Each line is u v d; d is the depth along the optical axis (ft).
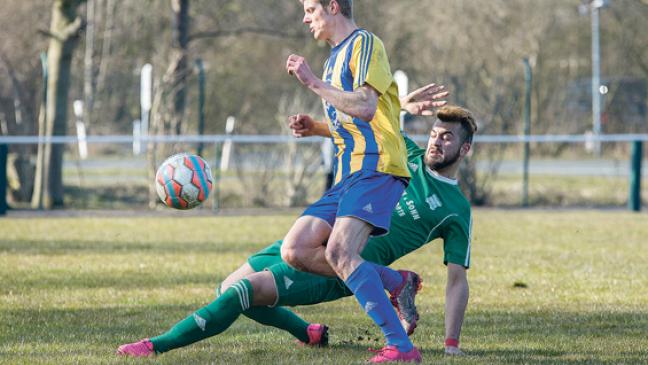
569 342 46.29
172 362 38.55
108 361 38.63
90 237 101.14
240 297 39.27
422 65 255.70
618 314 55.42
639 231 109.29
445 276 72.69
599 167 213.25
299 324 43.83
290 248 38.70
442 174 42.83
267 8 276.82
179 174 43.01
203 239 99.50
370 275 38.11
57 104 147.23
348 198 38.14
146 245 93.35
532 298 61.87
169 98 148.87
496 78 169.78
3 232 105.60
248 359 40.06
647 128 277.85
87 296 61.21
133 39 283.59
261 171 145.69
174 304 58.29
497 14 276.82
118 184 164.86
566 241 98.53
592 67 306.35
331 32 38.78
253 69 274.57
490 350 43.83
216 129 248.52
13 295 61.31
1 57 210.59
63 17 149.69
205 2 267.39
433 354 42.04
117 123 257.75
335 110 38.81
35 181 148.05
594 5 279.69
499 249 91.04
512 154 222.69
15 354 41.55
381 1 265.34
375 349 43.57
